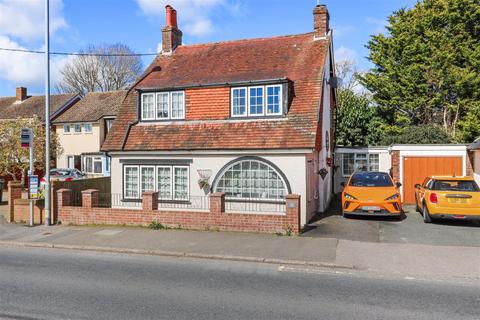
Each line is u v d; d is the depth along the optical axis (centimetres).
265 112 1438
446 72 2373
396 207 1284
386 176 1456
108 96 3553
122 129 1611
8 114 3609
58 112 3519
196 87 1534
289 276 751
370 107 2869
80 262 873
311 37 1725
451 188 1221
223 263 855
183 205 1472
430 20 2530
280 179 1356
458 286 684
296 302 605
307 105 1406
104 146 1573
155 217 1221
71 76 4931
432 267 793
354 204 1316
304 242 1001
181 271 792
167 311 570
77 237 1107
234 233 1116
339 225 1233
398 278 732
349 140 2741
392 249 927
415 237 1056
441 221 1277
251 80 1448
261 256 882
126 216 1252
